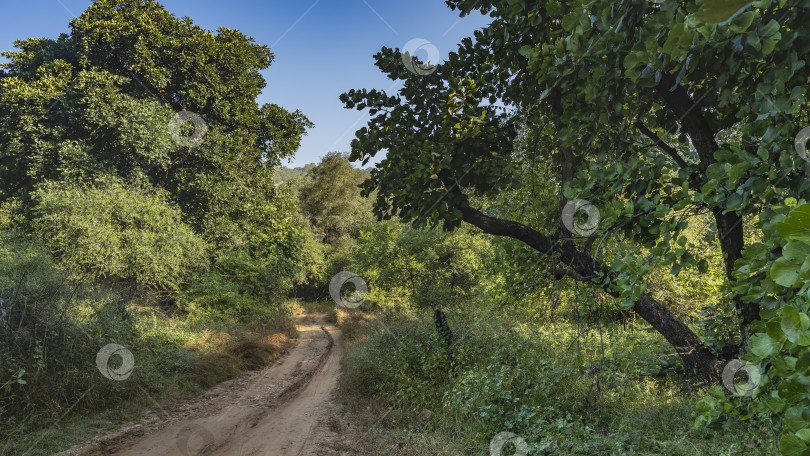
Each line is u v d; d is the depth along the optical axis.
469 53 5.61
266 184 21.55
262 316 18.97
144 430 6.28
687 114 4.04
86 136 17.17
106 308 9.51
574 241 5.70
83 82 15.95
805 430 0.81
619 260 3.53
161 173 18.91
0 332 6.44
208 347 11.90
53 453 5.15
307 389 9.66
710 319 5.66
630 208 3.65
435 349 8.68
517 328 9.48
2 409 5.67
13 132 15.90
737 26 1.55
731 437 3.73
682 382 5.70
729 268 4.23
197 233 18.20
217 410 7.57
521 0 4.52
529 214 6.82
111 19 17.61
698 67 2.93
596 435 4.28
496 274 12.68
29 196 16.17
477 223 5.78
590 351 7.35
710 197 3.13
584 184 4.10
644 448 3.99
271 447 5.62
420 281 18.42
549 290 7.58
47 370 6.62
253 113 21.42
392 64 5.46
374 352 10.27
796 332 0.87
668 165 4.52
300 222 39.09
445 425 5.63
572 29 3.15
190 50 18.72
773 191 2.61
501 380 5.61
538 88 5.44
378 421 6.68
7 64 18.58
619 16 2.99
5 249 10.80
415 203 5.47
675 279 8.49
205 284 16.83
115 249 13.41
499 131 5.49
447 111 5.50
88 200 14.16
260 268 19.95
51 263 11.60
